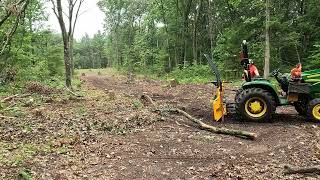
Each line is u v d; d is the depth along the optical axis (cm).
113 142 546
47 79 1748
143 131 615
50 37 2245
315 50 1595
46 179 394
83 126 650
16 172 410
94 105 931
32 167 429
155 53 3297
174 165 450
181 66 2631
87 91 1397
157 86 1709
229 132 584
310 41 1762
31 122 686
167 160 469
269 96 656
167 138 570
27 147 509
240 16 2200
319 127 614
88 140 557
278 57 1762
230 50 1902
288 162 451
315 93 659
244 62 710
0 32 1177
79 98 1090
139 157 480
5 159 452
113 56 5269
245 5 2095
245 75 708
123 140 558
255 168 432
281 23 1719
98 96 1182
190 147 522
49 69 2222
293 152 486
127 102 984
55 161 454
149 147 523
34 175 403
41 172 414
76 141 548
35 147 509
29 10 1692
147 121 686
